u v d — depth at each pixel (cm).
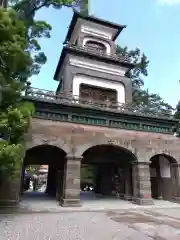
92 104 2153
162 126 2208
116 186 2473
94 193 3052
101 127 1956
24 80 1375
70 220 1166
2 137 1193
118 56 2638
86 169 3762
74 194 1662
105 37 2852
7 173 1243
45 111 1809
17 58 1064
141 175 1917
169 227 1025
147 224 1089
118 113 2022
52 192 2627
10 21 968
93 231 932
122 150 2064
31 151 2147
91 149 2230
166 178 2252
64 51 2412
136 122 2105
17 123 1114
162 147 2086
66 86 2255
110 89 2481
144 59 3881
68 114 1870
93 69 2473
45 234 873
